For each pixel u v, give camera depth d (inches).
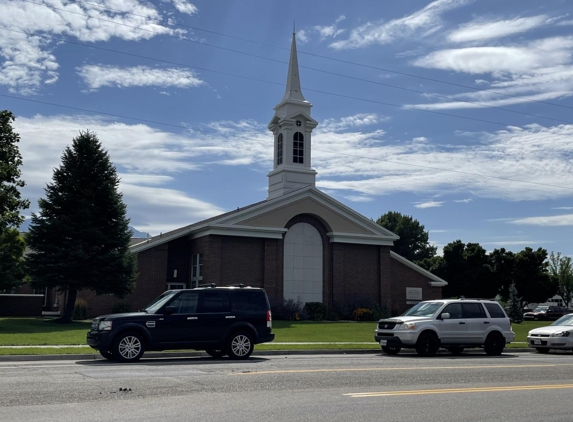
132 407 377.4
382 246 1803.6
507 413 377.4
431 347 828.0
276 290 1638.8
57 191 1443.2
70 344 872.9
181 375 534.9
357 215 1756.9
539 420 358.3
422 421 347.9
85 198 1437.0
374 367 620.4
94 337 679.1
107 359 716.7
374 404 399.2
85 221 1418.6
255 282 1626.5
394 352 861.8
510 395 446.3
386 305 1771.7
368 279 1776.6
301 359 729.6
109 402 394.9
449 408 390.0
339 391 452.4
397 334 826.2
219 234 1585.9
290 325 1397.6
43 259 1398.9
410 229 3831.2
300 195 1694.1
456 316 850.1
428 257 3814.0
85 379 503.8
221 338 713.0
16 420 335.3
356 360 721.0
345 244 1759.4
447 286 2728.8
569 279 3523.6
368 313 1688.0
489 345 858.1
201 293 719.7
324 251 1731.1
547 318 2454.5
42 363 666.2
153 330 684.7
